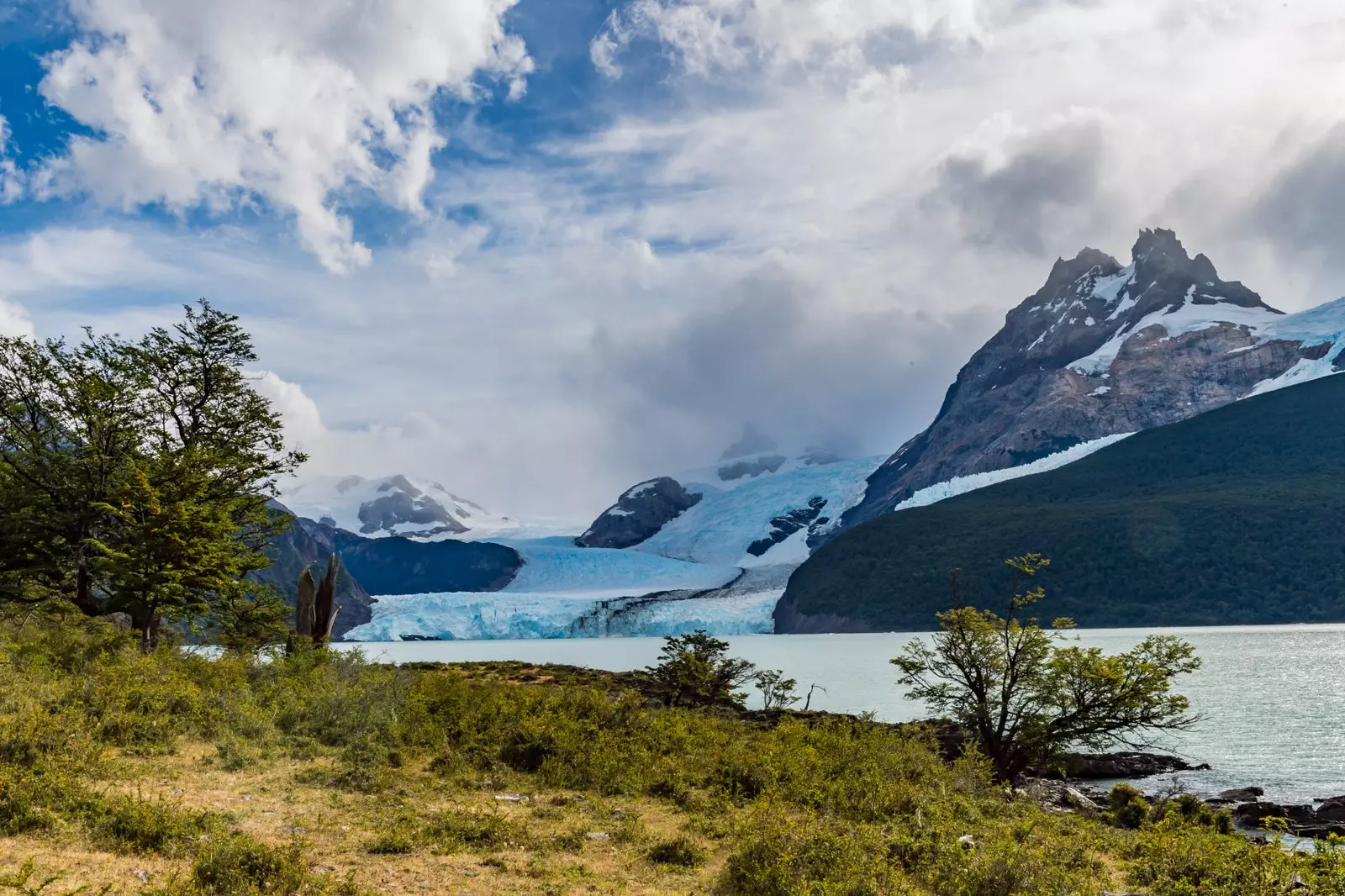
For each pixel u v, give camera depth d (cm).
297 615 4225
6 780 1190
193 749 1762
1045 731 3384
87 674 2044
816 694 7681
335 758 1880
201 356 4372
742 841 1298
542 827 1480
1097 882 1301
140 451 4031
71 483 3903
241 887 960
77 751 1452
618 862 1297
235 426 4444
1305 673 9650
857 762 2142
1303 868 1269
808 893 1095
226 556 3809
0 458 3884
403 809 1476
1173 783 4278
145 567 3512
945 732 4584
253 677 2822
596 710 2405
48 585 4025
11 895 865
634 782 1891
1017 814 1853
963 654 3541
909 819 1620
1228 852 1350
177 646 3716
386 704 2338
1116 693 3297
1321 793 4012
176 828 1139
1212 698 7756
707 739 2439
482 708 2322
